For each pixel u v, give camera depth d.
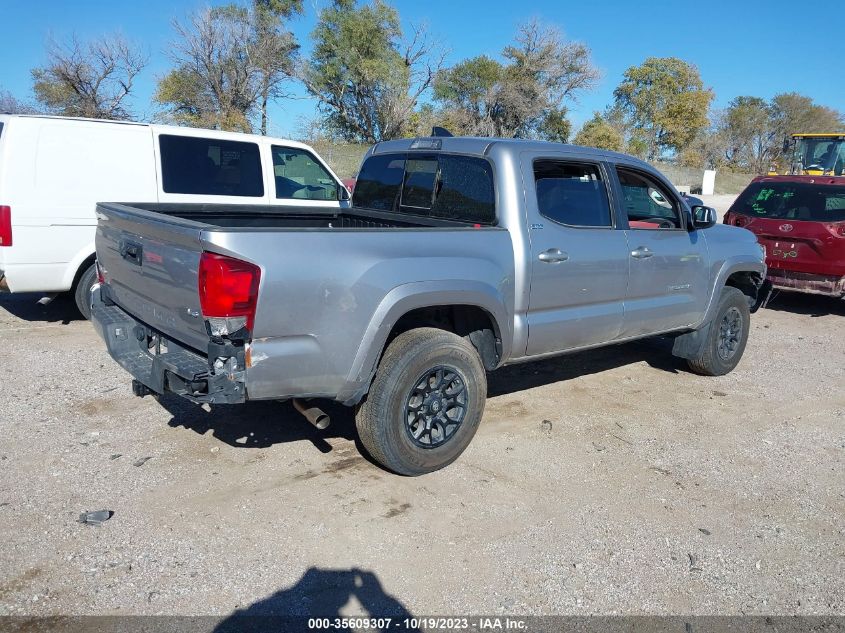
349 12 36.22
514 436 4.82
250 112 32.84
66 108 26.31
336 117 38.09
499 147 4.50
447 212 4.82
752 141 67.94
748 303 6.50
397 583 3.16
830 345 7.88
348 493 3.91
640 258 5.18
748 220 9.40
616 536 3.63
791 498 4.16
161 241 3.63
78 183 6.69
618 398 5.73
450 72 41.84
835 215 8.69
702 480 4.32
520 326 4.50
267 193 8.03
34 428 4.54
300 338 3.49
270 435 4.61
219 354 3.31
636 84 59.12
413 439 4.01
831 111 66.56
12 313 7.47
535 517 3.78
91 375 5.59
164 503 3.72
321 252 3.50
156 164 7.20
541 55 41.53
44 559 3.19
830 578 3.38
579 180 4.87
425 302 3.88
